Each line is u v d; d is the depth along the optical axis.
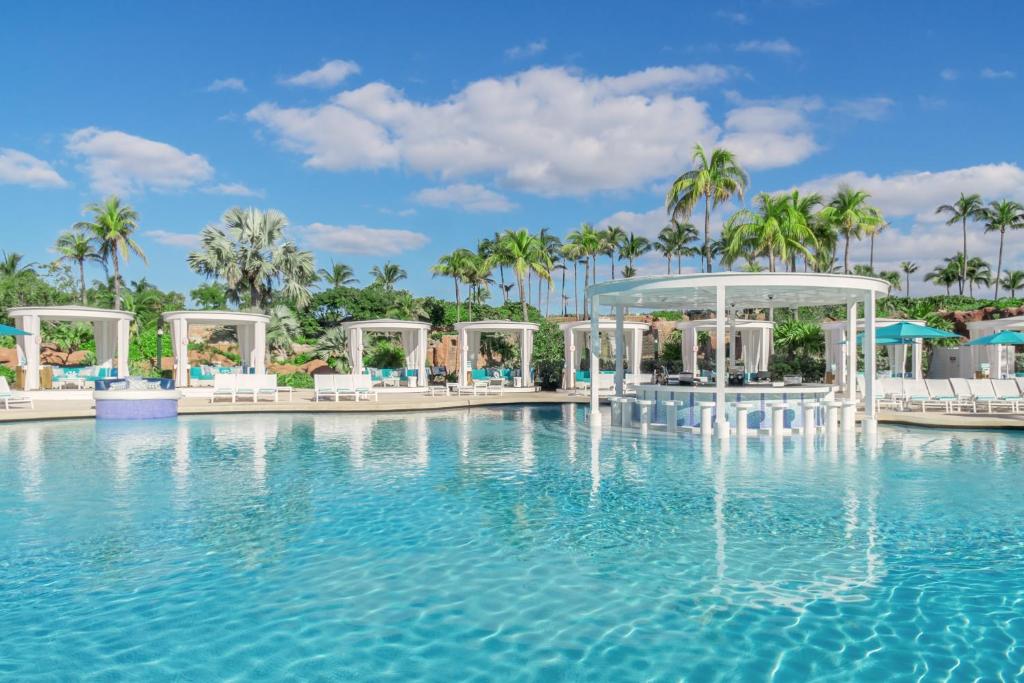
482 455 11.31
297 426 16.14
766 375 17.38
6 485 8.73
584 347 35.16
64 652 4.00
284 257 37.00
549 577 5.26
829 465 10.16
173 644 4.11
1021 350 33.59
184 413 18.73
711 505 7.58
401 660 3.90
